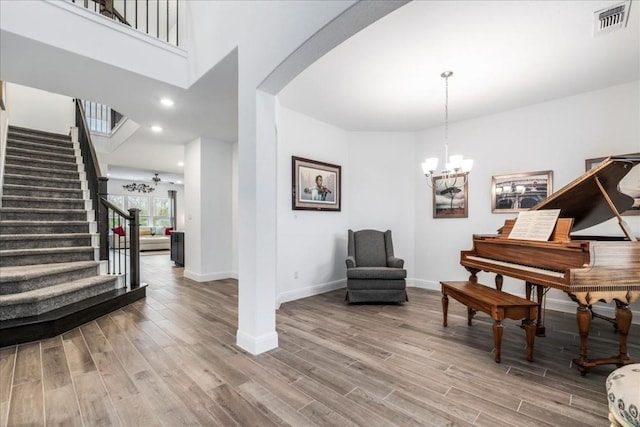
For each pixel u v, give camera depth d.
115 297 3.43
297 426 1.52
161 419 1.57
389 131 4.89
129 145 5.82
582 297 1.99
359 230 4.77
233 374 2.03
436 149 4.62
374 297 3.76
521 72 2.96
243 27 2.43
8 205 3.90
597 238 2.94
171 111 3.90
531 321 2.25
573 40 2.43
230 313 3.36
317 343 2.57
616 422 1.16
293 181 4.04
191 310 3.46
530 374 2.06
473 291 2.67
